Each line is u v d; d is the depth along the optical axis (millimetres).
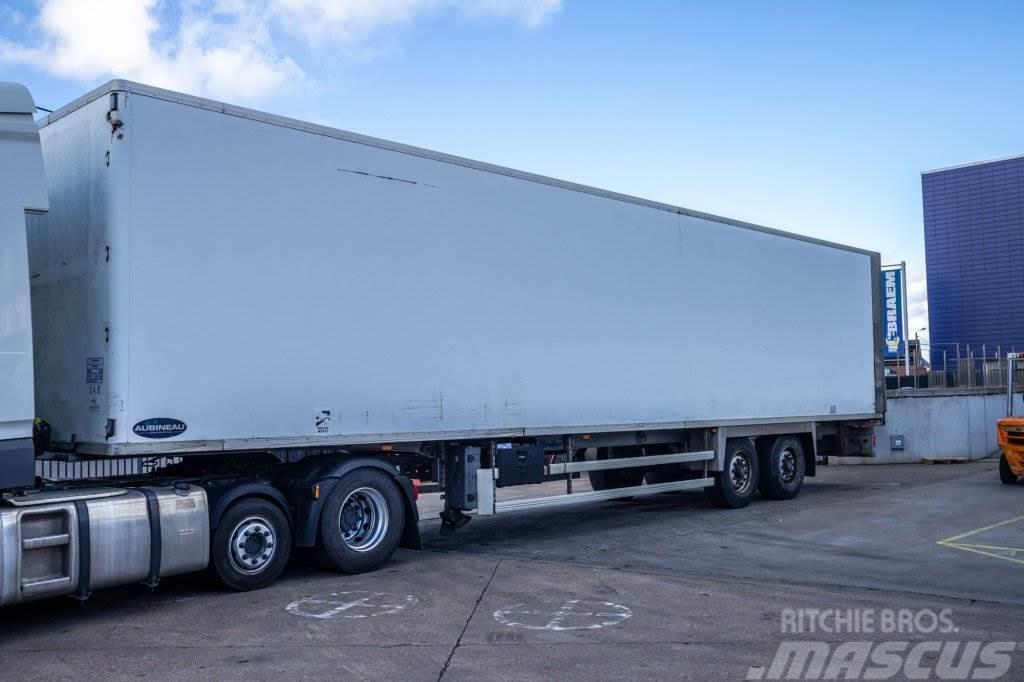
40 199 6734
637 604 7117
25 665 5703
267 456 8344
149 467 8156
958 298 30125
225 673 5449
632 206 11406
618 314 11109
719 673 5414
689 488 12250
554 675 5363
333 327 8227
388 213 8719
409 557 9297
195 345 7332
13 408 6520
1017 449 15719
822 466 21516
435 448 9602
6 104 6645
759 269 13453
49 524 6523
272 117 7910
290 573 8516
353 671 5457
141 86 7160
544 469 10422
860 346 15617
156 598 7535
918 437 21906
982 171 29750
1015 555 9195
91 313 7141
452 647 5957
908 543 9938
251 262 7703
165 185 7238
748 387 13109
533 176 10156
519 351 9883
